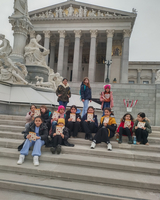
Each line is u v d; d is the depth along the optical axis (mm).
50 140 6066
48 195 3947
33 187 4012
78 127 6852
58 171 4508
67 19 40625
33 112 6965
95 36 40156
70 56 51906
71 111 6887
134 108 26453
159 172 4707
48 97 12109
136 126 6453
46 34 41781
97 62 51406
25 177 4484
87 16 41906
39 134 5629
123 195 3879
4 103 10219
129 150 6117
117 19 39406
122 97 27125
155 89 26234
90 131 6684
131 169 4809
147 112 26047
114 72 45688
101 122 6703
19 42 15008
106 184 4305
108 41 39688
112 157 5523
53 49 47344
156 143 6805
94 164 4949
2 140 6156
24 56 15180
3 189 4117
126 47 38812
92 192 3918
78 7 42469
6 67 12211
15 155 5305
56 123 6434
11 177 4422
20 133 6844
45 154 5461
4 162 4961
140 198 3803
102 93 8297
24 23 14828
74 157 5270
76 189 3996
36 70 14781
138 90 26859
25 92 11266
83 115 7508
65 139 6012
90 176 4352
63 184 4215
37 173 4578
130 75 55219
